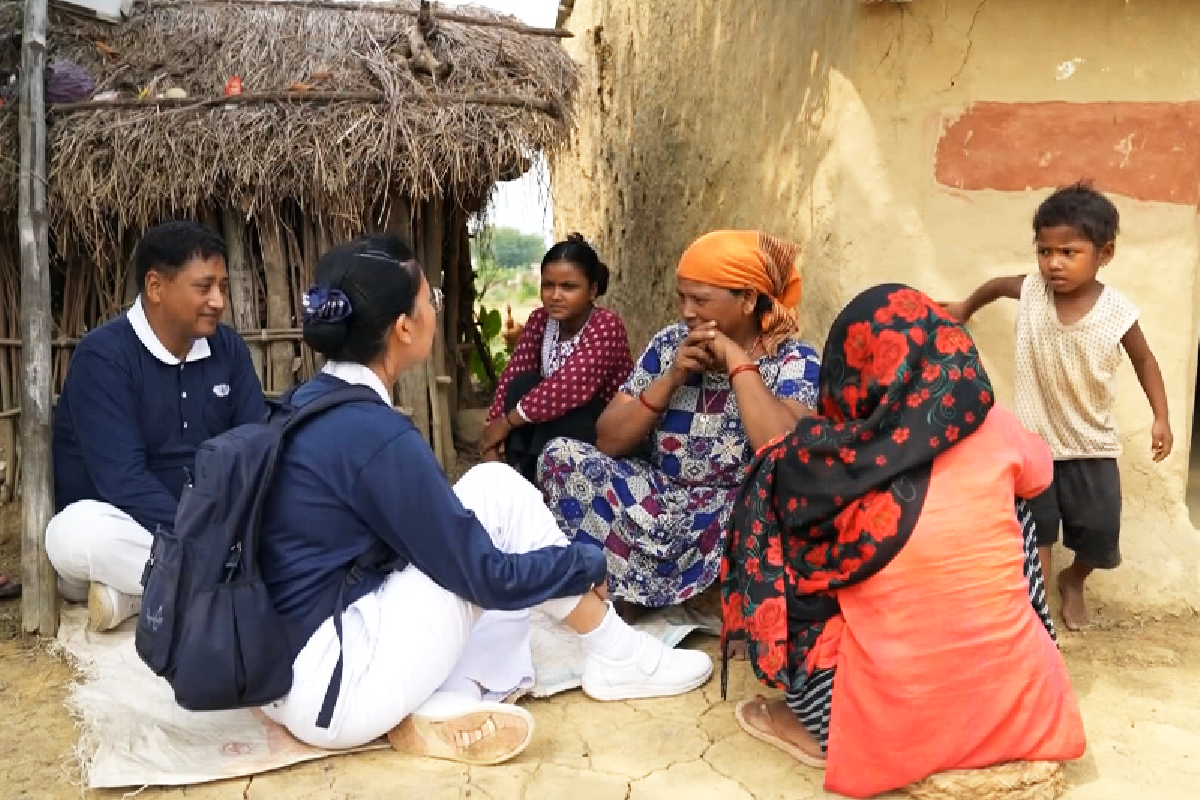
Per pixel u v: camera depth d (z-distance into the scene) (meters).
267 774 2.62
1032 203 3.54
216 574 2.36
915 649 2.43
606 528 3.35
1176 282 3.57
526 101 4.14
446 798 2.53
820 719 2.61
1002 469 2.49
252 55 4.30
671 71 6.05
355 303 2.44
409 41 4.29
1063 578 3.57
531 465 4.18
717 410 3.36
